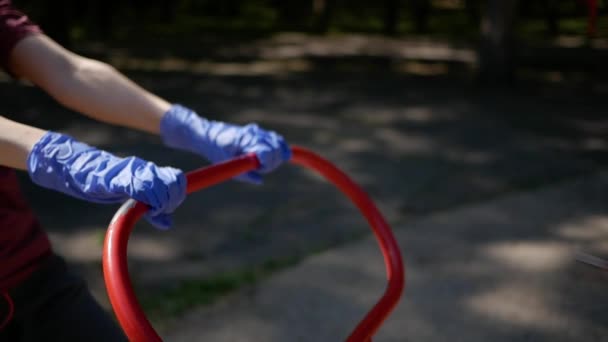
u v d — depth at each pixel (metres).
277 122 7.87
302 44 17.98
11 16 1.51
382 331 3.11
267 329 3.08
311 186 5.20
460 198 5.00
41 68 1.49
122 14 24.41
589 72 12.72
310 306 3.30
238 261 3.80
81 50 14.34
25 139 1.19
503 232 4.31
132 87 1.55
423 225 4.42
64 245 3.98
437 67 13.52
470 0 24.31
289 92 10.11
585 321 3.21
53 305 1.47
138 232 4.19
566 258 3.92
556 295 3.46
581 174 5.68
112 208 4.61
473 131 7.38
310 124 7.75
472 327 3.16
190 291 3.40
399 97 9.70
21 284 1.44
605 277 3.66
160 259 3.81
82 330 1.46
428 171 5.73
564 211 4.71
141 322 1.01
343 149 6.50
